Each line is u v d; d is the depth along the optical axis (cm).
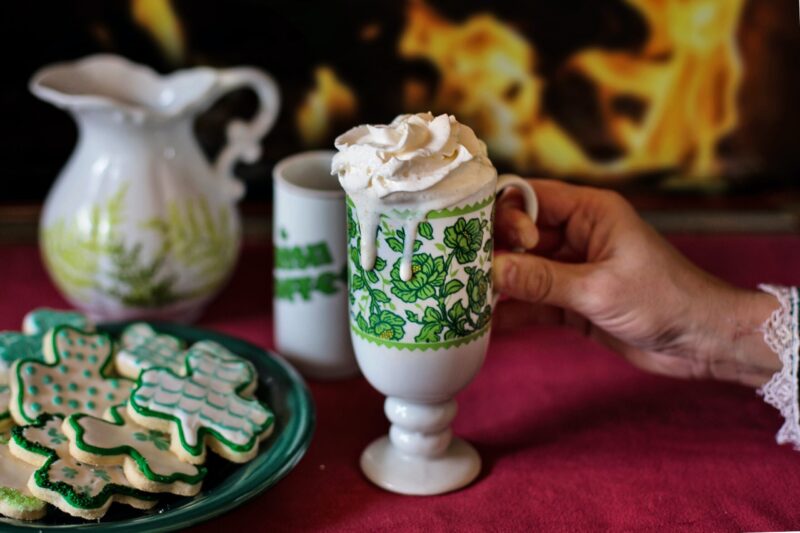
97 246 82
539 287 71
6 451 68
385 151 62
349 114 102
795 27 99
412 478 70
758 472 71
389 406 70
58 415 70
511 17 99
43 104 100
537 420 77
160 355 76
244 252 98
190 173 84
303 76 101
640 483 70
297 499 69
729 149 103
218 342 79
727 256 95
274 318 87
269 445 70
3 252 97
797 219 101
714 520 67
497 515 67
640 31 99
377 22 99
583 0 99
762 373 75
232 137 87
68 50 99
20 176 101
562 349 85
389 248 63
